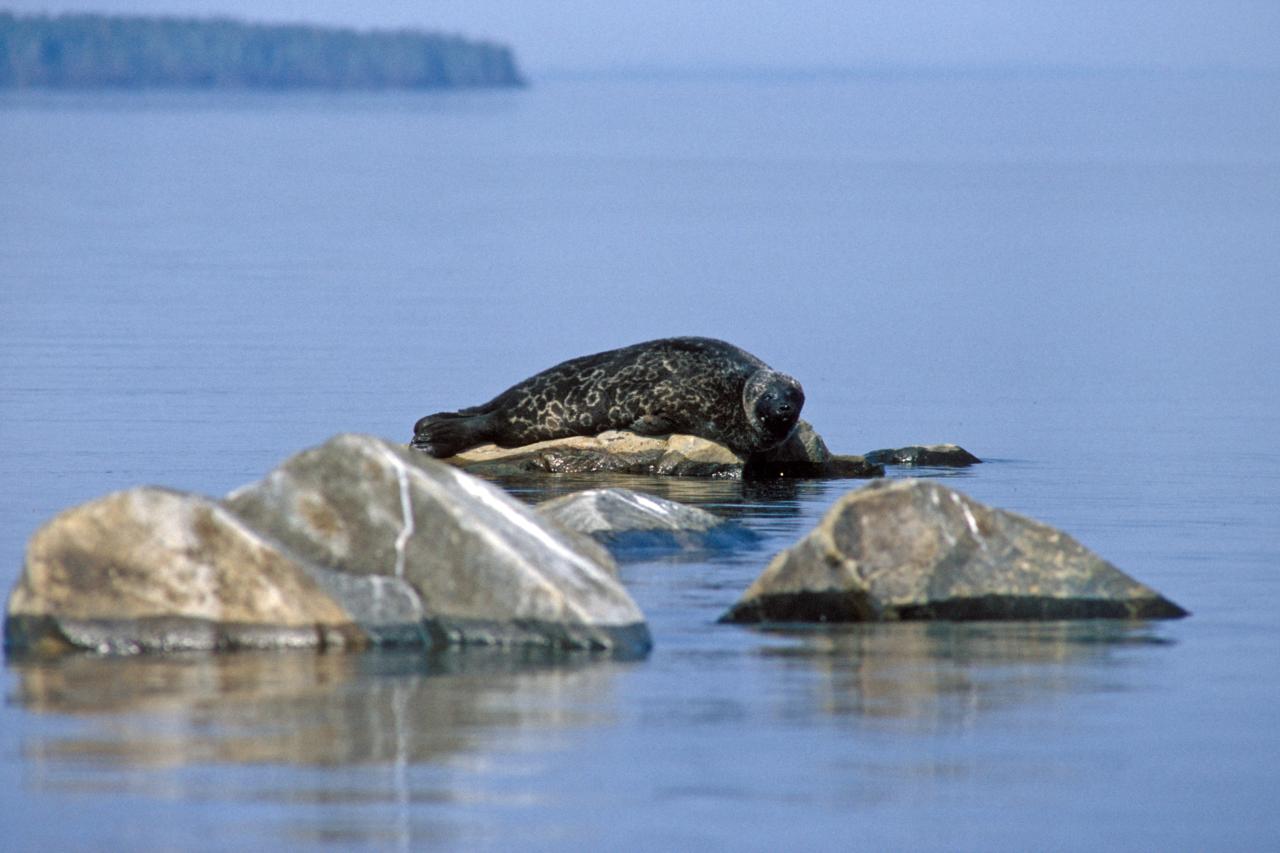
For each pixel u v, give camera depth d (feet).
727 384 218.18
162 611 118.52
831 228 618.44
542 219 652.89
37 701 104.78
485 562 121.49
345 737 97.96
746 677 112.47
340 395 266.77
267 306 391.45
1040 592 130.41
